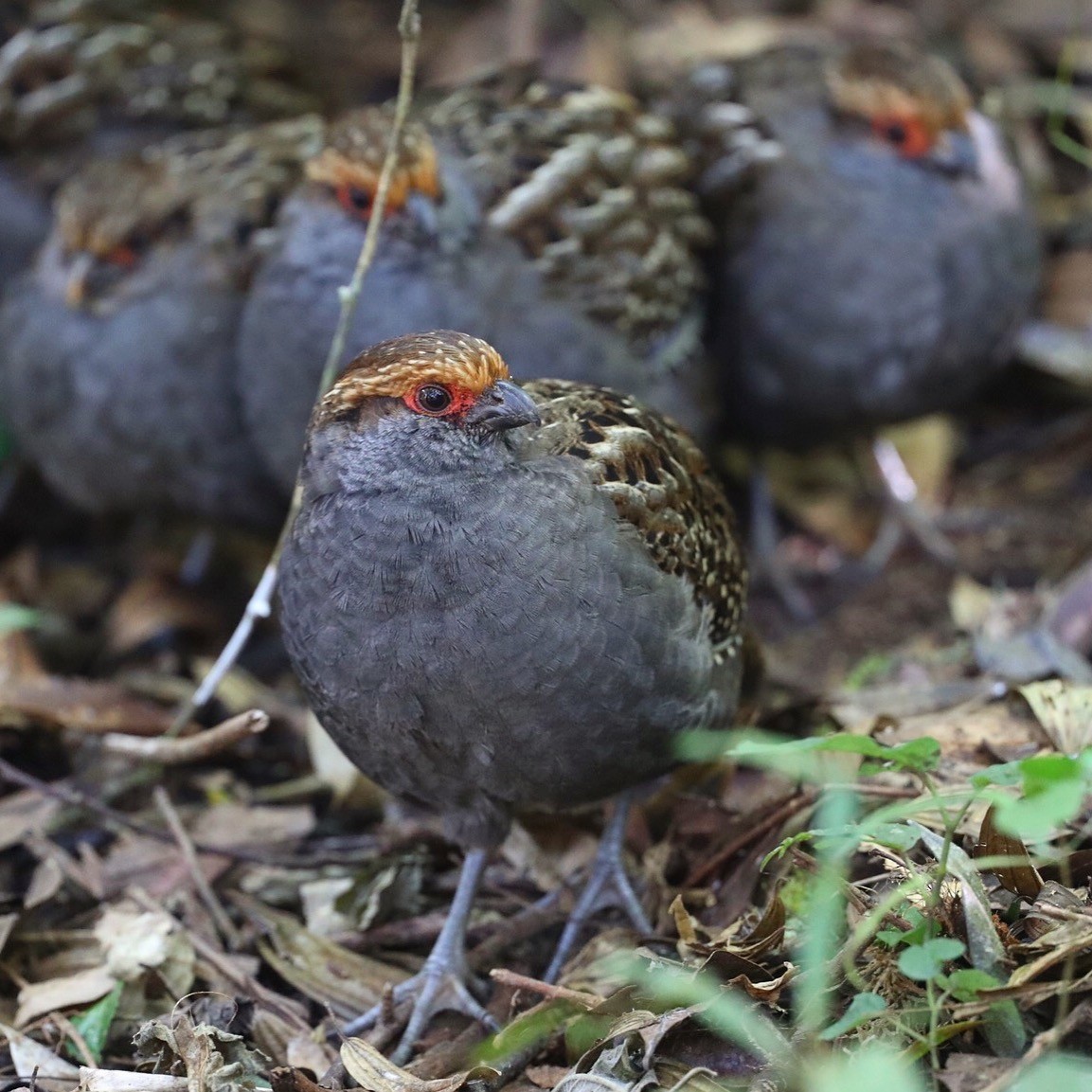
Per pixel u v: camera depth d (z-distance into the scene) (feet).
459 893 23.59
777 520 38.24
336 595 20.76
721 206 34.83
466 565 20.35
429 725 21.01
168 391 33.37
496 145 31.96
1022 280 35.94
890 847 20.48
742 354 35.17
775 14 45.14
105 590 37.27
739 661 24.70
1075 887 20.29
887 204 34.12
